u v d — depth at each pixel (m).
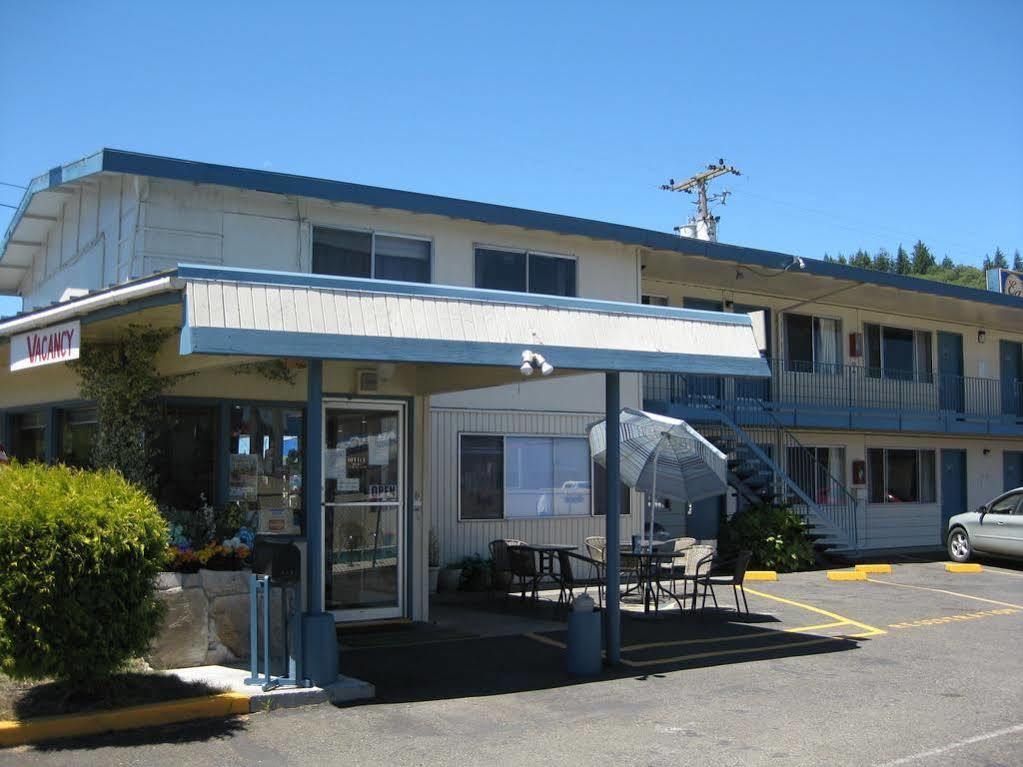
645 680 9.04
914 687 8.84
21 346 10.00
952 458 26.36
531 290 15.99
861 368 23.70
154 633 7.46
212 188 12.77
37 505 6.89
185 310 7.31
